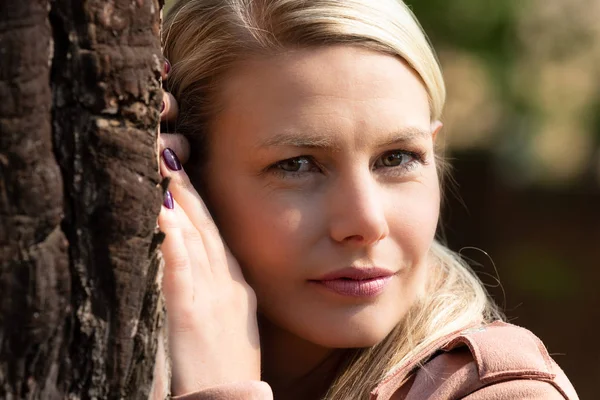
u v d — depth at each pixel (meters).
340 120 1.99
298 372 2.36
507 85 6.84
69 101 1.53
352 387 2.21
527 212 9.23
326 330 2.07
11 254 1.47
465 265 2.67
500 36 6.58
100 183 1.55
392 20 2.07
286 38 2.02
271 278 2.09
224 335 2.00
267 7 2.05
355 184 2.01
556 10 7.73
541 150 9.67
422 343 2.22
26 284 1.49
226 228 2.14
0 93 1.44
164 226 1.96
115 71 1.55
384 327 2.09
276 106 2.02
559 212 9.30
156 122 1.64
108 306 1.58
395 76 2.06
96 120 1.54
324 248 2.03
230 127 2.10
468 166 8.95
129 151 1.58
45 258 1.50
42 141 1.49
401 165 2.10
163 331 1.79
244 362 2.00
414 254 2.11
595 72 8.45
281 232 2.04
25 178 1.47
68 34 1.52
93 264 1.57
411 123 2.07
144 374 1.67
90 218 1.56
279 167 2.05
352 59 2.02
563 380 2.11
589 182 9.56
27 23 1.46
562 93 8.26
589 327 7.91
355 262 2.02
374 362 2.23
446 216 8.71
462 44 6.55
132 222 1.59
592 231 9.08
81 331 1.57
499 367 2.01
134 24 1.58
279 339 2.32
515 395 1.98
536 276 8.45
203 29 2.15
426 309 2.29
